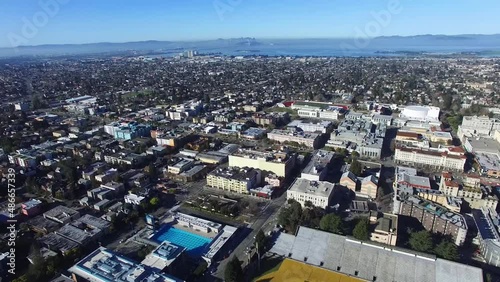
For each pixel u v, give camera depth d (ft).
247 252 622.13
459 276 506.07
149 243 643.04
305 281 526.57
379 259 547.90
